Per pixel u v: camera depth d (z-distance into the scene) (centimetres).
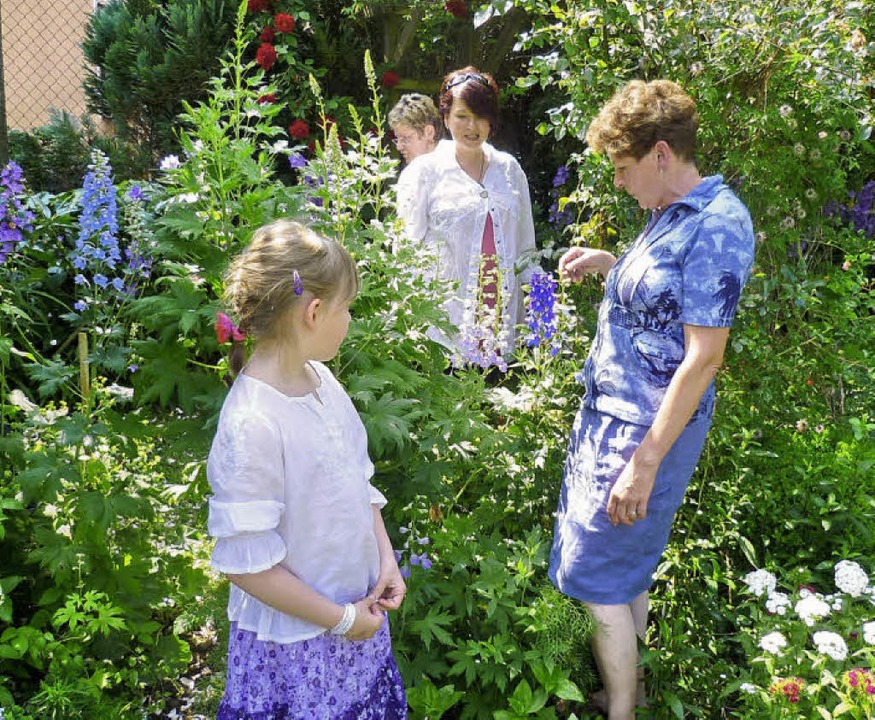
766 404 316
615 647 236
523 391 293
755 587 247
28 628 228
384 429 225
